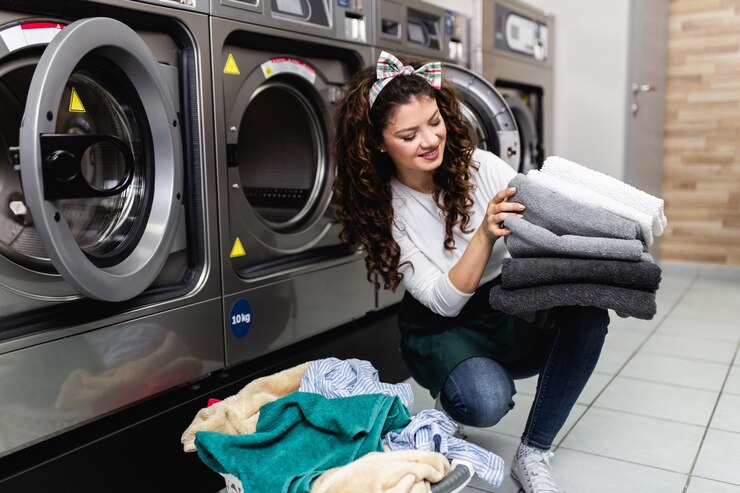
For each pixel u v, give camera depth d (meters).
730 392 2.29
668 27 4.21
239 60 1.82
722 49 4.05
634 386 2.37
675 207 4.33
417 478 1.04
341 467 1.05
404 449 1.20
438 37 2.77
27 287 1.33
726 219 4.16
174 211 1.57
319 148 2.22
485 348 1.55
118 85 1.47
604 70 3.86
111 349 1.45
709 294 3.77
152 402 1.63
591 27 3.87
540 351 1.63
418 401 2.22
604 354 2.75
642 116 3.91
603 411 2.16
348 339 2.23
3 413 1.26
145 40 1.58
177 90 1.66
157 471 1.55
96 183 1.50
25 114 1.18
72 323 1.39
